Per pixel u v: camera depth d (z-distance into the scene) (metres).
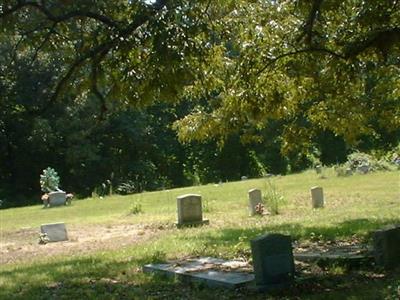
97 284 10.88
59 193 37.97
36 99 46.84
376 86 15.13
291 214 22.30
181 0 8.19
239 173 63.72
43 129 53.53
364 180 34.12
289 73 12.91
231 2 10.91
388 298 7.94
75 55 9.62
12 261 16.25
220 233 17.33
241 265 11.19
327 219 18.84
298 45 12.29
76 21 9.38
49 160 58.28
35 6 8.88
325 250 12.06
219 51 11.22
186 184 62.59
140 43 8.23
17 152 57.38
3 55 24.72
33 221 28.31
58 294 10.25
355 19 11.70
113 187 53.81
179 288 10.03
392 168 40.06
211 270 10.84
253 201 23.38
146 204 31.89
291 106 13.80
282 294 8.95
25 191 57.97
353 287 8.97
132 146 62.03
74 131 55.16
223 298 8.98
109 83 9.17
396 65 13.82
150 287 10.27
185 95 12.80
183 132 14.43
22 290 10.98
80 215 29.52
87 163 58.31
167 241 16.44
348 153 58.06
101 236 20.61
